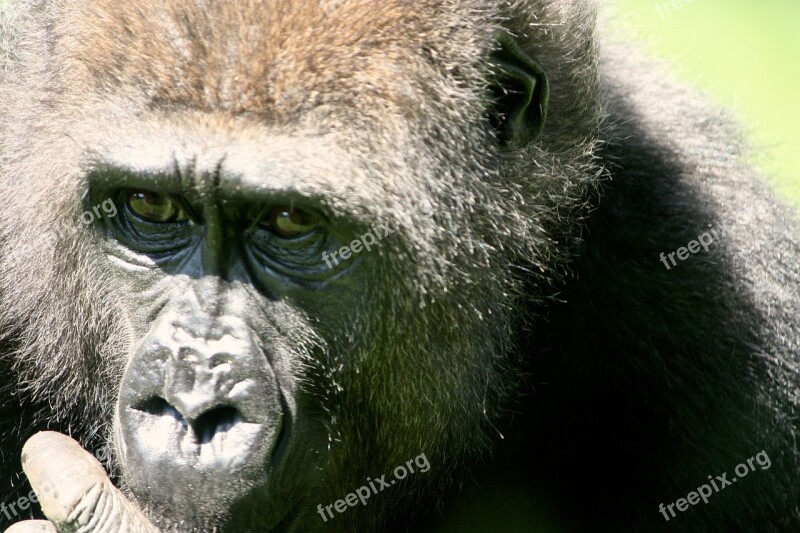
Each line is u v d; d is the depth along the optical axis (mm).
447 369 20484
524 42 20625
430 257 19328
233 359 18109
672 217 23766
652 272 23344
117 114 18484
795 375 23016
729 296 23188
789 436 22750
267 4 18234
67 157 19312
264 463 17781
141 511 17969
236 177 17984
